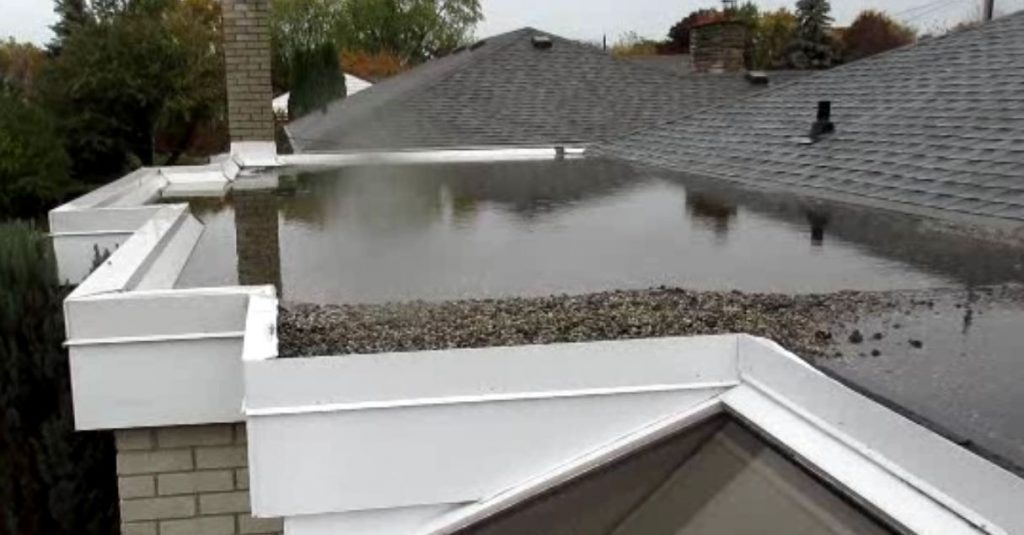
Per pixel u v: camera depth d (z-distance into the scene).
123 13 26.61
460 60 18.88
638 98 16.33
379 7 48.94
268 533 3.87
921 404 2.10
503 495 2.62
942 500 1.85
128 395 3.40
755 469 2.32
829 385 2.21
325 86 28.56
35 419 5.42
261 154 10.45
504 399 2.62
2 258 5.53
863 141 6.82
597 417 2.66
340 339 2.86
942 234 4.59
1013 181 4.82
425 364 2.59
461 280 3.90
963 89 6.86
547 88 16.47
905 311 3.04
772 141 8.04
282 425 2.56
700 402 2.65
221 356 3.40
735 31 20.86
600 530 2.41
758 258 4.28
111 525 5.40
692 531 2.24
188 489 3.78
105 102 21.97
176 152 24.95
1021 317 2.91
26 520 5.39
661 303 3.28
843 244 4.54
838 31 46.41
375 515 2.67
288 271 4.20
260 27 10.20
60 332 5.43
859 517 1.96
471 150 12.06
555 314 3.14
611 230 5.37
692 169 8.40
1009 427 1.96
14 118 15.38
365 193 7.70
